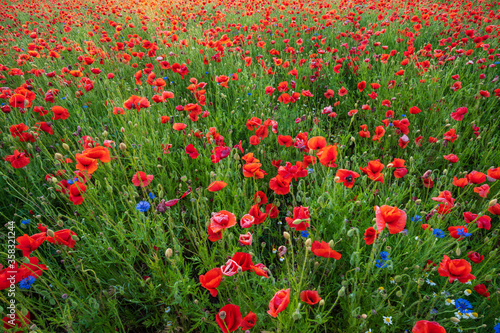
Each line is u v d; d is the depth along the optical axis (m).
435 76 4.24
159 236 2.03
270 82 4.38
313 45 6.62
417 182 2.93
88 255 2.05
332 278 2.12
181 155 2.97
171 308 2.04
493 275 1.87
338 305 2.07
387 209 1.52
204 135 3.19
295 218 1.92
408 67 4.96
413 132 3.49
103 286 2.16
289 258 2.22
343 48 6.17
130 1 11.94
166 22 8.61
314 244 1.82
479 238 2.42
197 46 6.09
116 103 3.64
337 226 2.16
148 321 1.97
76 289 1.98
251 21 8.73
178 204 2.69
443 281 2.01
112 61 5.55
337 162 3.09
